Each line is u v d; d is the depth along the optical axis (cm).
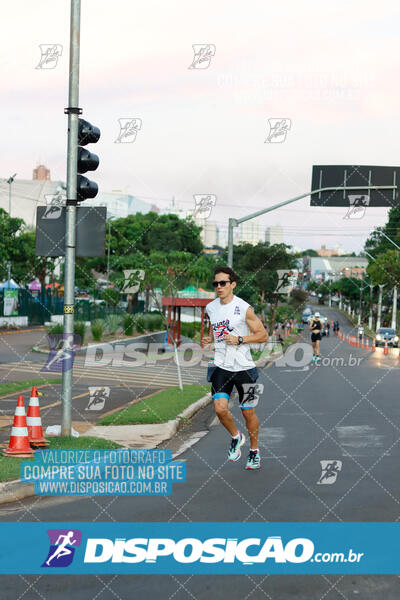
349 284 12888
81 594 471
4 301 5106
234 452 863
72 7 1013
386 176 2305
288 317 7256
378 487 766
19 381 1981
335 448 1023
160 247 8288
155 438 1087
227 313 836
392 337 5278
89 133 1020
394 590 476
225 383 852
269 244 6106
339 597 464
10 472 785
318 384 2141
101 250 1020
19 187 8788
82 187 1017
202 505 693
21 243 5938
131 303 5828
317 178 2342
